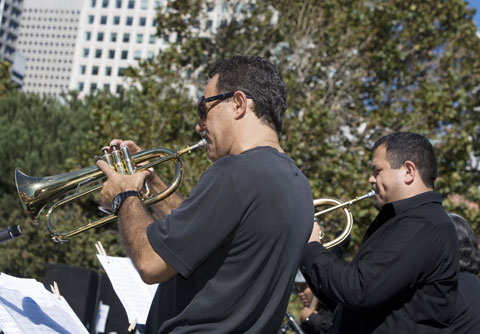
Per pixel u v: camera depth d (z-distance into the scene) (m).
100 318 3.80
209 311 1.56
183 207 1.57
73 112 18.30
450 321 2.10
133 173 1.88
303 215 1.68
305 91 10.84
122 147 1.91
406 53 10.96
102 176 1.93
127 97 17.28
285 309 1.70
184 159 9.27
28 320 1.84
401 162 2.32
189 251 1.52
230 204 1.54
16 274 17.19
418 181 2.30
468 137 10.37
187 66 11.29
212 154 1.78
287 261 1.64
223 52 11.13
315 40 10.99
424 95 10.18
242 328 1.56
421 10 11.14
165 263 1.55
